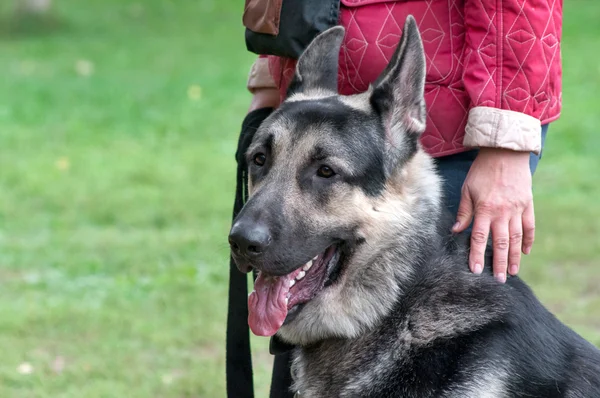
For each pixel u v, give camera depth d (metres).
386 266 4.55
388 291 4.54
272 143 4.62
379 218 4.52
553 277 9.58
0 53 26.78
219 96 20.98
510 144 4.39
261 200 4.46
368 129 4.54
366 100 4.65
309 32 4.84
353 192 4.48
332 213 4.48
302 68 4.88
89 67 24.56
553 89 4.52
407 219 4.56
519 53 4.36
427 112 4.72
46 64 25.03
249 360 5.45
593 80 20.92
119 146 16.88
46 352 7.94
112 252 10.89
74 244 11.24
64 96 20.97
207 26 31.69
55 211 12.84
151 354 7.93
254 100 5.57
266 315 4.50
